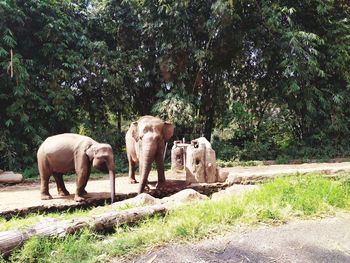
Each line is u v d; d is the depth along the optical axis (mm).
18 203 5434
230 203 4230
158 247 3314
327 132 12195
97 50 11594
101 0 12703
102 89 11883
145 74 12359
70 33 11344
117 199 5855
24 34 10922
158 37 12211
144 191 6164
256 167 9570
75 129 11070
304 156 11672
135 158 7000
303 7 12312
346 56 11953
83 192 5676
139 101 13070
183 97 11648
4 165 9633
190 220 3725
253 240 3432
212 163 6793
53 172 5777
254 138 12508
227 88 12992
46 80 10836
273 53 11898
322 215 4062
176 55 11938
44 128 10617
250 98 12984
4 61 9734
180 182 6836
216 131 13047
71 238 3307
